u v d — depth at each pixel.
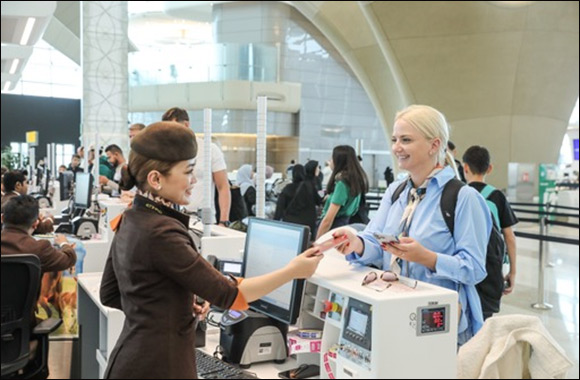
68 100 19.92
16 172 5.13
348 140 20.30
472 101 13.16
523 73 12.77
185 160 1.50
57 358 2.71
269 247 1.88
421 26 12.66
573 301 4.99
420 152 1.83
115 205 3.54
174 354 1.43
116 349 1.49
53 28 15.50
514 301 5.02
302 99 19.34
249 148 17.27
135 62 17.72
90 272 3.43
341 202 3.76
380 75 16.19
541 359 1.51
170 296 1.45
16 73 11.12
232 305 1.46
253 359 1.85
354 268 1.73
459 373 1.51
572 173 16.73
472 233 1.75
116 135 11.08
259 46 17.42
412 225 1.85
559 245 8.51
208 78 17.03
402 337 1.36
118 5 11.12
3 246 2.62
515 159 13.27
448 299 1.42
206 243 2.53
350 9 15.70
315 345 1.70
